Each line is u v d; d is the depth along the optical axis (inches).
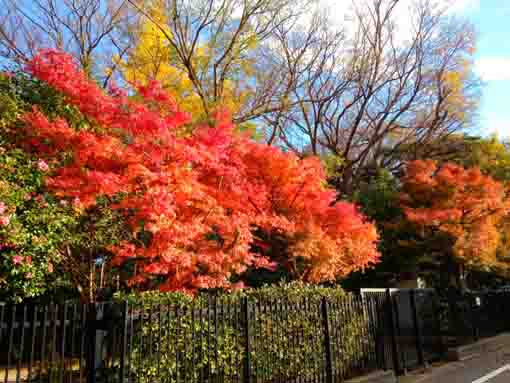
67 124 323.3
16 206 278.8
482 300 575.5
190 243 330.0
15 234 270.4
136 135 327.9
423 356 408.8
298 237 450.0
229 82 882.8
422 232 649.6
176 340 225.5
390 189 791.7
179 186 322.3
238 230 363.3
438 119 1092.5
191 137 383.6
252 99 949.8
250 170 451.8
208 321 241.6
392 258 725.3
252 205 438.0
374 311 373.7
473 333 524.7
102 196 358.3
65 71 322.7
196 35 828.6
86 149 305.9
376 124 1163.3
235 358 252.8
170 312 225.9
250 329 266.7
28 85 345.7
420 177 656.4
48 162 315.3
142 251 326.0
